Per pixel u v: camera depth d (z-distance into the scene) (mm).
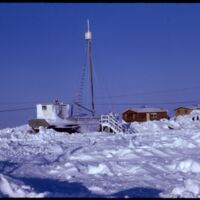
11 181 10508
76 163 16422
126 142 26906
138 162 16781
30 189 10266
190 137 26156
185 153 19656
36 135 35219
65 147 24844
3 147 24844
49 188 11438
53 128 42500
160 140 26438
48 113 45531
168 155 19156
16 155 20766
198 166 14672
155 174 14047
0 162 17484
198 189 10727
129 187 11719
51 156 20297
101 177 13648
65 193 10625
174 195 10195
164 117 70312
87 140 29875
